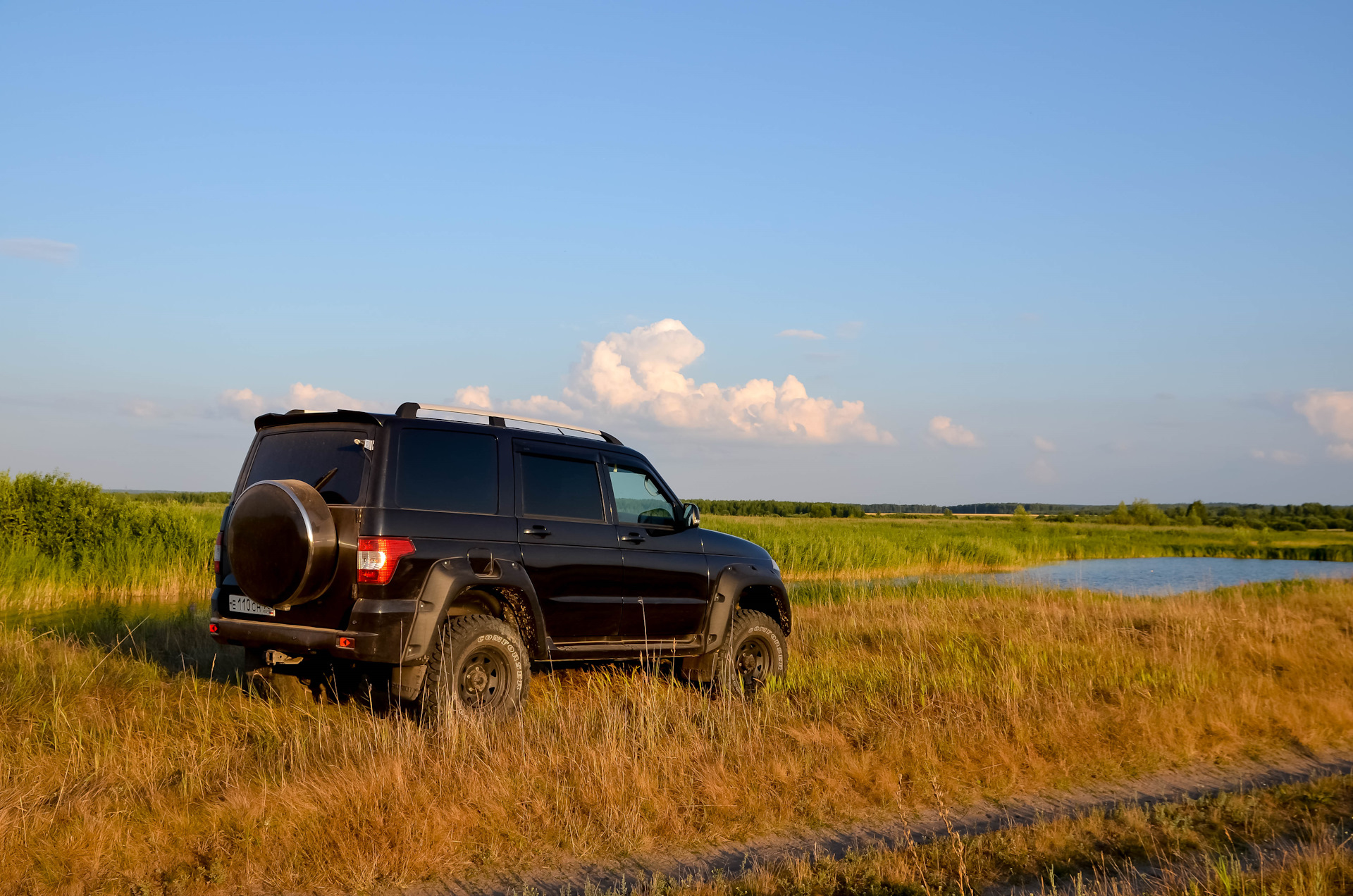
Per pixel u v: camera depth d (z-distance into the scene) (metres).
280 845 4.26
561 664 7.90
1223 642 10.67
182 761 5.30
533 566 6.76
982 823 5.17
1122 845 4.75
